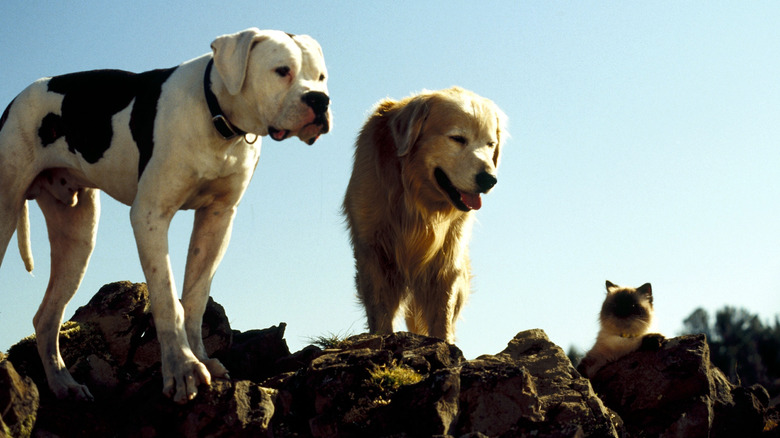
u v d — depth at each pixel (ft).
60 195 16.65
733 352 53.06
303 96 15.67
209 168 15.99
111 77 16.39
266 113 15.78
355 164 19.17
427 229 18.76
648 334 17.61
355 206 18.95
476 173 18.24
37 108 16.44
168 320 15.89
